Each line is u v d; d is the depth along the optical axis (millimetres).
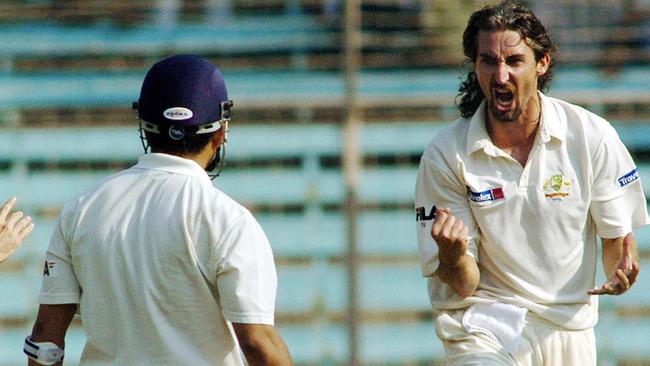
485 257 17109
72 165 33844
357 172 32250
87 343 13453
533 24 16234
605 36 36062
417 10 36500
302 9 36969
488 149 16688
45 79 35344
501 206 16688
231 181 33469
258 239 13219
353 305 31281
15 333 32688
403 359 32625
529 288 16859
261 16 36938
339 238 33344
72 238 13477
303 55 36438
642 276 33094
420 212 17359
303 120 33438
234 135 33562
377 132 33688
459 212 16969
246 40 36562
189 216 13070
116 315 13172
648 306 33000
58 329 13734
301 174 33469
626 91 35969
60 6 36312
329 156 33438
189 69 13586
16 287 32844
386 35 36312
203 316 13094
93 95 35344
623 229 16812
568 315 16953
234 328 13094
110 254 13180
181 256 13000
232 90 35938
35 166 33719
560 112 16797
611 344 32844
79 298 13648
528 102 16531
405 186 33500
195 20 36844
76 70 35562
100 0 36500
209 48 36500
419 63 36125
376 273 33000
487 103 16781
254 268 13023
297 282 33156
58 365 13875
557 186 16594
